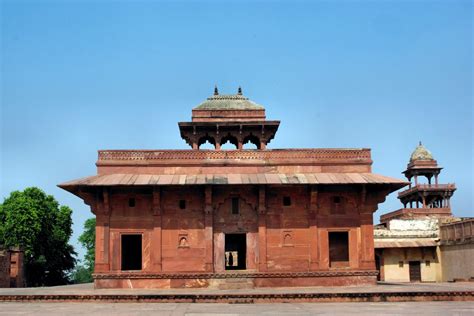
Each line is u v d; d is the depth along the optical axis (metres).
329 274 21.03
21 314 13.35
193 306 15.05
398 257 32.81
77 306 15.26
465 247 29.58
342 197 21.84
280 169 22.39
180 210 21.47
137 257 23.34
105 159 22.12
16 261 35.84
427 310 13.75
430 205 41.44
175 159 22.27
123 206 21.33
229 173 22.28
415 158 40.84
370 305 15.16
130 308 14.58
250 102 27.20
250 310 13.96
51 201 43.88
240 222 21.53
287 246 21.36
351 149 22.69
